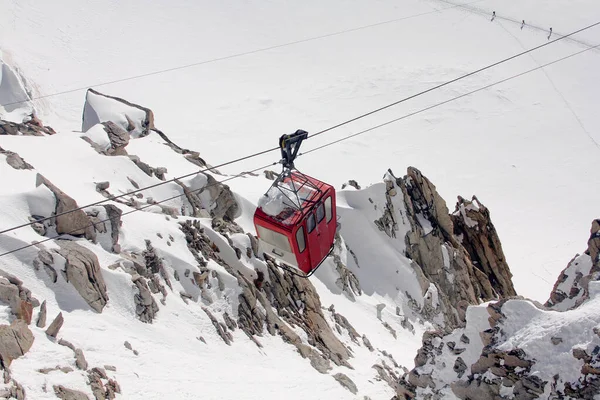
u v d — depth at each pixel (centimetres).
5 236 2908
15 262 2848
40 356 2372
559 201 10281
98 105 5778
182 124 10850
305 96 12694
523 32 16712
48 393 2209
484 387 2533
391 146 11194
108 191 4000
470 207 6012
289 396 2978
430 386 2748
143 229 3547
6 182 3475
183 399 2580
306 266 2739
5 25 12556
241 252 4041
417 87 13362
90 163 4262
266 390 2950
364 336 4328
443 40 16012
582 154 11819
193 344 3084
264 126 11125
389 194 5441
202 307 3419
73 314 2808
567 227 9512
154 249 3475
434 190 5700
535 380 2394
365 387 3516
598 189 10788
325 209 2734
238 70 13438
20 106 8625
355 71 13938
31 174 3697
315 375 3375
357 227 5259
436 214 5659
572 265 3095
